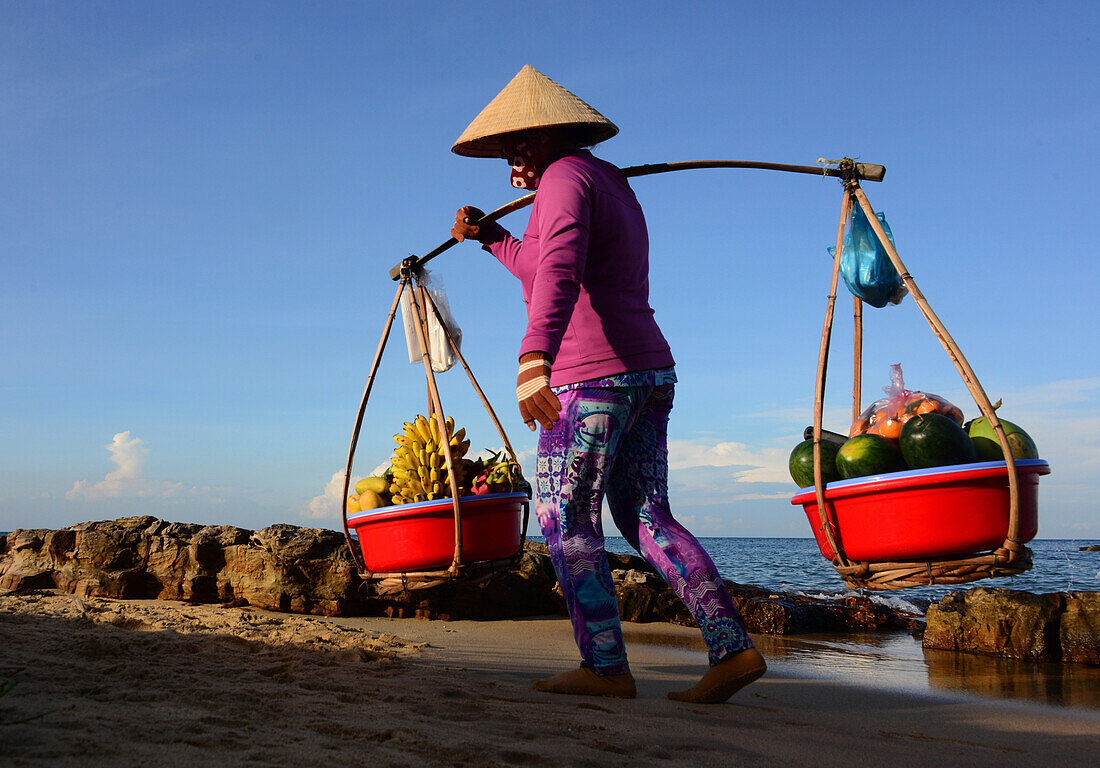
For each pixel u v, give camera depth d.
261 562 5.96
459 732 1.93
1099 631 4.52
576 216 2.64
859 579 3.24
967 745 2.36
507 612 6.18
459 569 4.19
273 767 1.47
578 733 2.05
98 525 6.34
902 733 2.51
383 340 4.69
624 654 2.80
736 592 6.87
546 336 2.47
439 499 4.39
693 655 4.44
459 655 4.00
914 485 3.01
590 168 2.83
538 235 2.92
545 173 2.81
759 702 3.04
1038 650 4.64
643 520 2.88
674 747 1.98
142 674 2.42
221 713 1.94
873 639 5.79
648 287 2.93
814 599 7.30
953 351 3.07
